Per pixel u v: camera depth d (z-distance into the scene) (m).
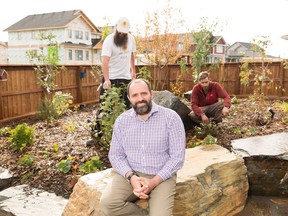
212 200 3.44
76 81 10.94
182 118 5.52
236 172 3.85
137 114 2.65
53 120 7.76
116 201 2.60
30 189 4.16
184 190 3.04
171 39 13.39
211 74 12.93
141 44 13.52
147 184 2.51
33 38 27.33
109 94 4.62
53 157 4.90
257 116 6.79
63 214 3.29
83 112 9.48
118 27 4.84
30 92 8.82
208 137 4.92
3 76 7.54
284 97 11.59
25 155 4.99
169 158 2.64
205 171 3.40
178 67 13.30
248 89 12.52
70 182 4.21
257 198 4.16
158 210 2.51
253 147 4.49
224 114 5.30
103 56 4.86
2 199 3.88
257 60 12.43
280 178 4.13
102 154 4.77
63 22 25.53
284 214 3.69
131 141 2.68
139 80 2.66
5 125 7.49
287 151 4.28
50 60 9.30
